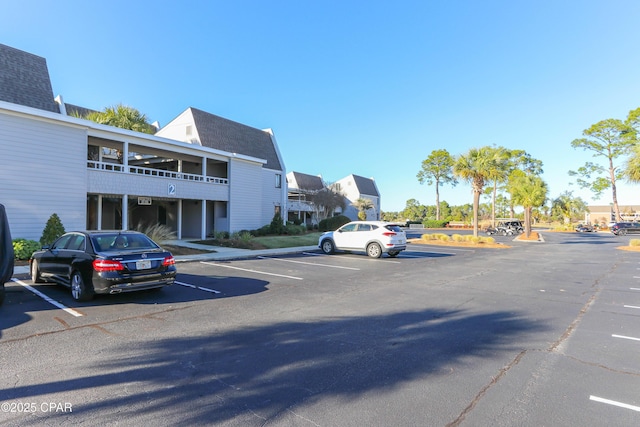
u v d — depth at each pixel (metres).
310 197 41.09
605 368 4.23
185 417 3.12
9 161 13.52
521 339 5.27
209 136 27.16
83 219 15.78
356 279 10.41
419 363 4.36
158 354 4.60
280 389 3.67
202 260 14.33
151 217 26.58
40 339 5.12
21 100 17.25
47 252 8.54
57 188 14.90
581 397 3.53
